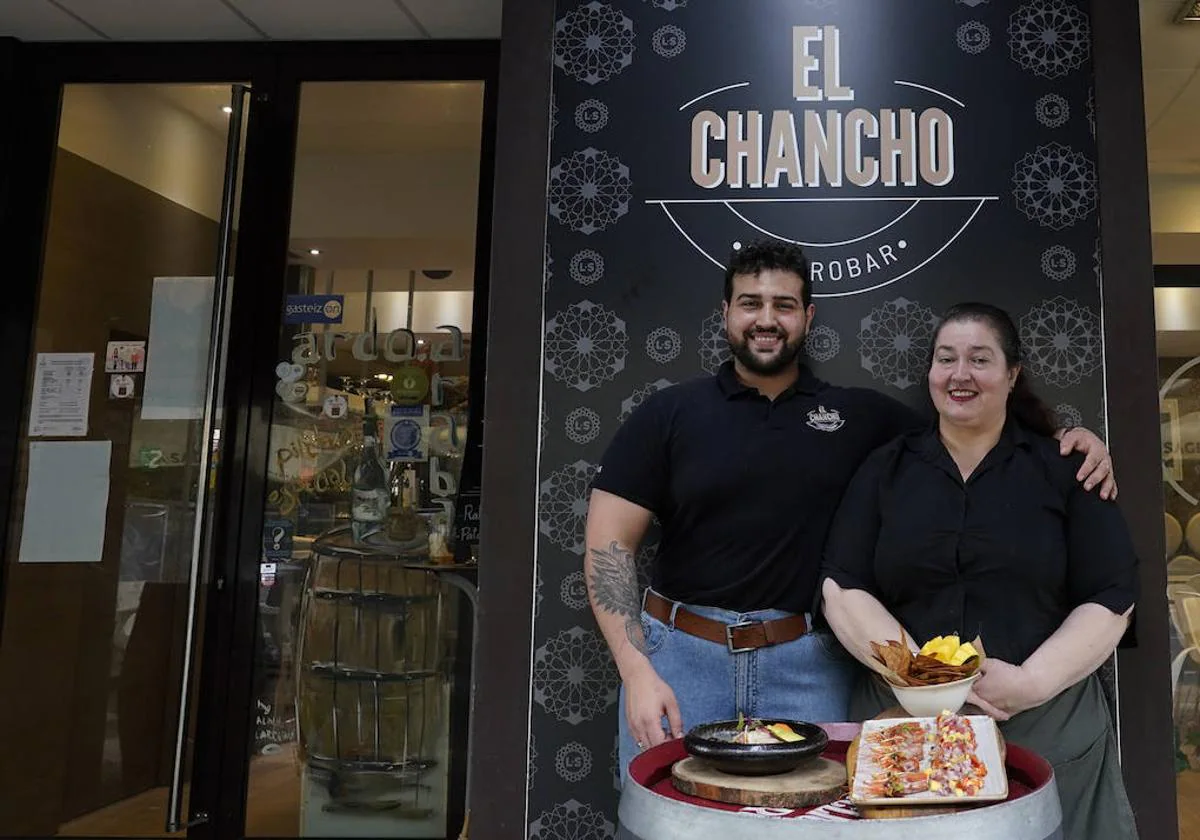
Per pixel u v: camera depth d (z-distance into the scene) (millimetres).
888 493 1936
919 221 2209
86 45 3092
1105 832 1771
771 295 2074
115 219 3061
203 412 2730
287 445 2943
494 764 2156
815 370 2184
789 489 2000
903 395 2166
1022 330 2162
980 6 2252
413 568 2898
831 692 1978
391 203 3014
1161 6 2541
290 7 2852
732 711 1964
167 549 2914
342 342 2979
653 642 2029
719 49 2291
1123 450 2105
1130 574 1802
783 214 2234
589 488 2205
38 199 3049
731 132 2268
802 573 1996
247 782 2812
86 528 2941
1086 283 2166
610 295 2244
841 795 1411
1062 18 2230
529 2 2334
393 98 3043
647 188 2266
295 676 2857
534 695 2164
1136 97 2193
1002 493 1854
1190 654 3184
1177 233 3006
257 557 2887
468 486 2910
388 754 2840
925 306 2188
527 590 2189
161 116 3078
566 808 2135
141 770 2834
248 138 3021
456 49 3021
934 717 1489
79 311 3033
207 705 2822
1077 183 2189
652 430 2109
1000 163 2209
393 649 2875
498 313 2260
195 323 3002
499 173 2293
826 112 2254
